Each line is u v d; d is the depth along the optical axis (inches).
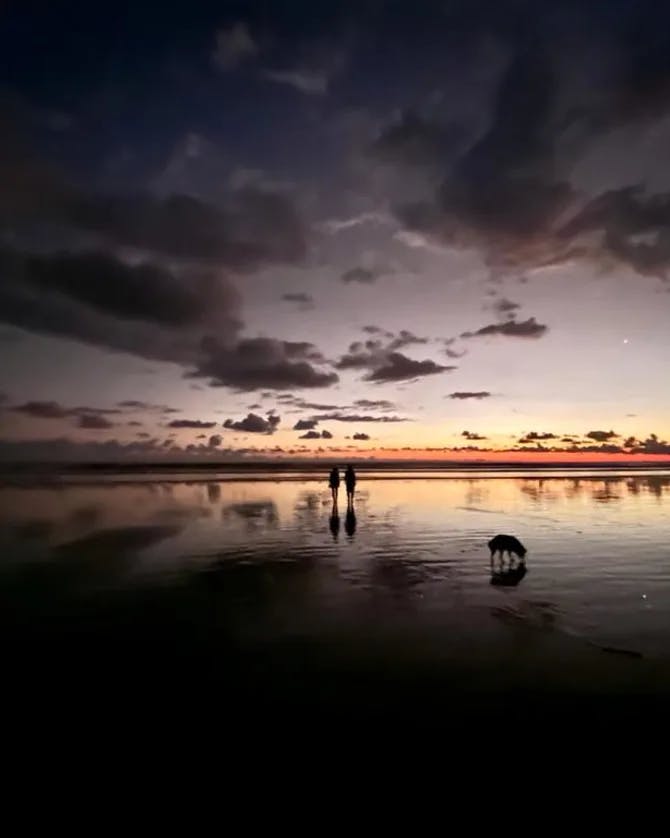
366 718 229.1
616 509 1083.3
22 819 169.0
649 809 172.2
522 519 920.9
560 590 447.8
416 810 172.1
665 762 196.7
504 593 438.0
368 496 1421.0
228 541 696.4
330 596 429.7
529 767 194.1
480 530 789.2
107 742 212.7
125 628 352.5
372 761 198.2
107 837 161.3
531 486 1888.5
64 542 689.6
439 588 454.3
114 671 282.2
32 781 188.2
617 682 264.1
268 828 164.4
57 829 164.7
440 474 3174.2
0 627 355.9
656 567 538.6
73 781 187.9
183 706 241.8
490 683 263.3
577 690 255.3
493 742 210.4
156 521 901.2
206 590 449.7
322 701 245.0
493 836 160.7
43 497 1392.7
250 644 320.8
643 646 314.0
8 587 461.7
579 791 180.9
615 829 163.6
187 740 213.5
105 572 518.3
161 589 454.0
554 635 332.8
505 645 315.6
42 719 231.6
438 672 276.8
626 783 184.9
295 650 309.4
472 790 181.5
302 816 169.5
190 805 174.9
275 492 1581.0
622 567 538.3
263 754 203.3
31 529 806.5
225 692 255.9
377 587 458.6
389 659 294.7
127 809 173.3
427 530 788.6
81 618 374.9
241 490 1672.0
